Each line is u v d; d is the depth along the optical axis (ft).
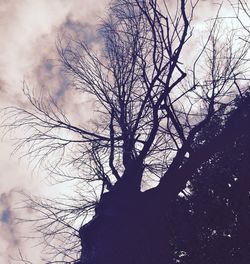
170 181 22.29
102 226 21.20
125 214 21.01
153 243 20.15
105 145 25.52
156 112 22.54
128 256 19.58
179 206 27.37
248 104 24.56
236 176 28.76
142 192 22.40
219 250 26.23
